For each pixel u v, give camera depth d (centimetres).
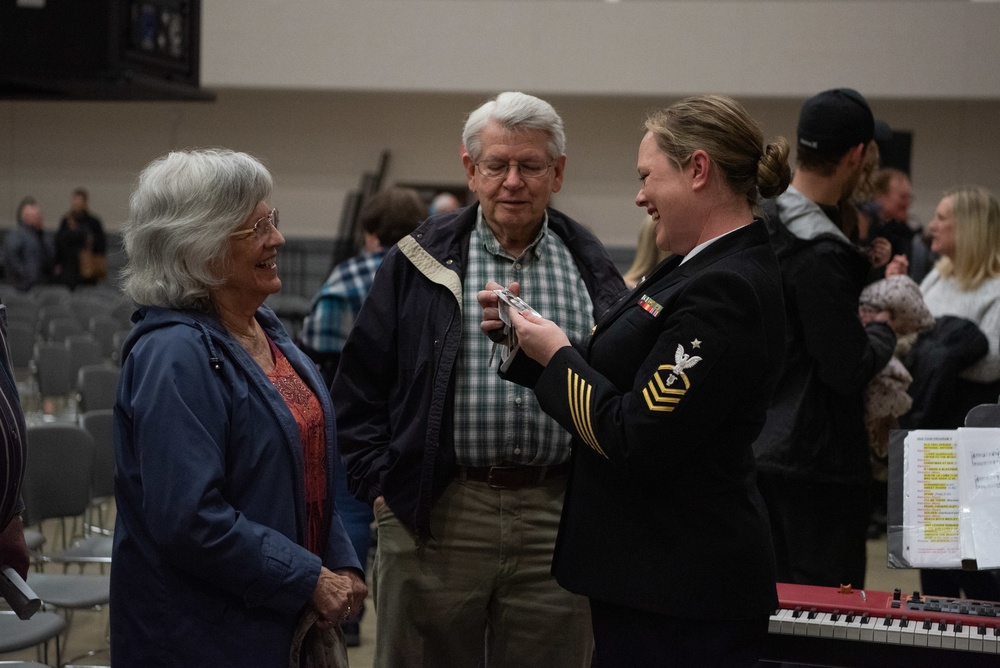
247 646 174
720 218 176
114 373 540
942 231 372
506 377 196
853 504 261
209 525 166
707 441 173
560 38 1176
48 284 1265
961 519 196
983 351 359
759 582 176
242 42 1206
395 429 233
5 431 191
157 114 1404
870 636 196
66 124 1420
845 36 1125
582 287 242
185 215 177
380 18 1195
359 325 240
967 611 203
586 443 175
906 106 1217
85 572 471
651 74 1163
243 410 177
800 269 252
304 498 184
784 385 257
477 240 239
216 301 186
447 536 230
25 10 561
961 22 1106
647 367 170
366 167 1378
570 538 183
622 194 1317
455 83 1195
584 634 235
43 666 249
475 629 235
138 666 173
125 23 576
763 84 1144
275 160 1390
